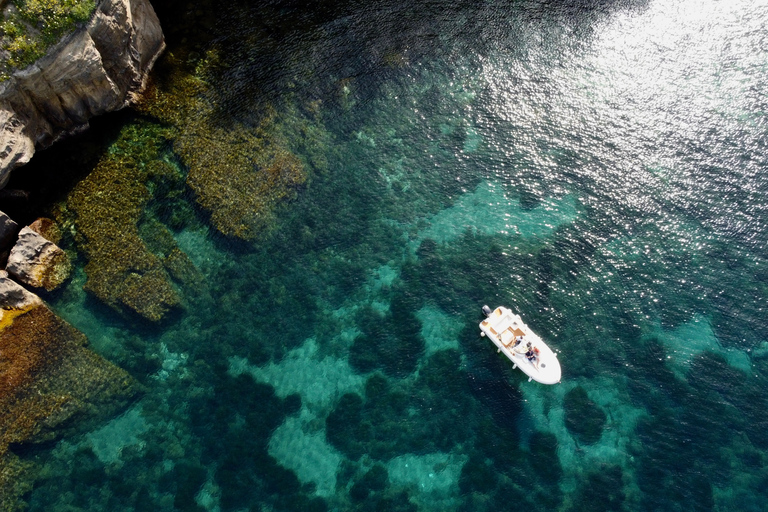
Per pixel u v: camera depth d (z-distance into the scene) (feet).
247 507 102.17
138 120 138.21
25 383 108.58
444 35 153.89
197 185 128.98
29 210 126.62
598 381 111.65
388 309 120.78
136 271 120.78
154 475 105.19
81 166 131.03
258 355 116.47
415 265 124.98
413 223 129.90
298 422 110.11
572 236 126.11
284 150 135.03
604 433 106.73
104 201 126.62
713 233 124.67
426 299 121.49
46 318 113.70
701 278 119.96
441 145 138.92
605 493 101.30
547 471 103.65
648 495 100.73
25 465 104.78
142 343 117.08
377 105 144.05
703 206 127.75
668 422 106.83
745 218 125.70
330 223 129.39
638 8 155.74
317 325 119.24
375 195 132.77
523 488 102.47
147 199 129.08
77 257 123.34
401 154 138.00
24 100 121.08
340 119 141.69
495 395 110.93
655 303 118.11
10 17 115.03
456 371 113.70
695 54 149.18
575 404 109.60
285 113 140.56
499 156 136.98
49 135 130.93
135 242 122.93
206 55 148.05
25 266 117.70
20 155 121.60
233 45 150.20
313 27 154.61
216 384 113.60
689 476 101.96
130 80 138.72
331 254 126.31
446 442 107.14
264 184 130.21
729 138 135.64
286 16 155.33
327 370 114.93
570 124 140.46
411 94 145.79
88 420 109.50
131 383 112.57
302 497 103.04
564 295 119.75
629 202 129.49
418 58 150.41
